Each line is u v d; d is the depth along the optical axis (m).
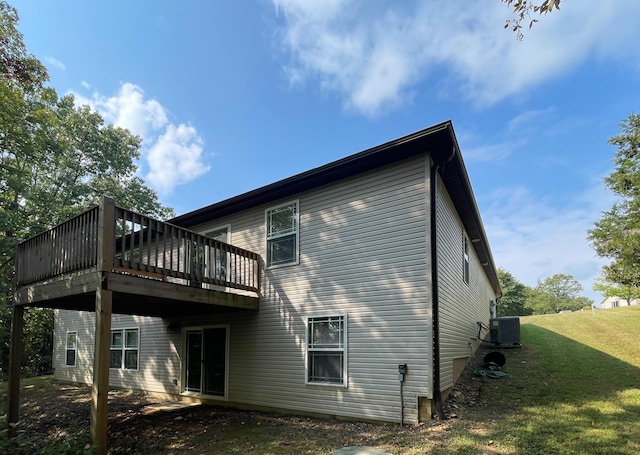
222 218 10.17
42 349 23.47
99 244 5.75
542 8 4.17
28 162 16.73
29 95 15.13
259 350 8.65
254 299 8.76
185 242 7.25
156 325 11.56
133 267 6.11
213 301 7.72
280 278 8.58
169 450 5.94
